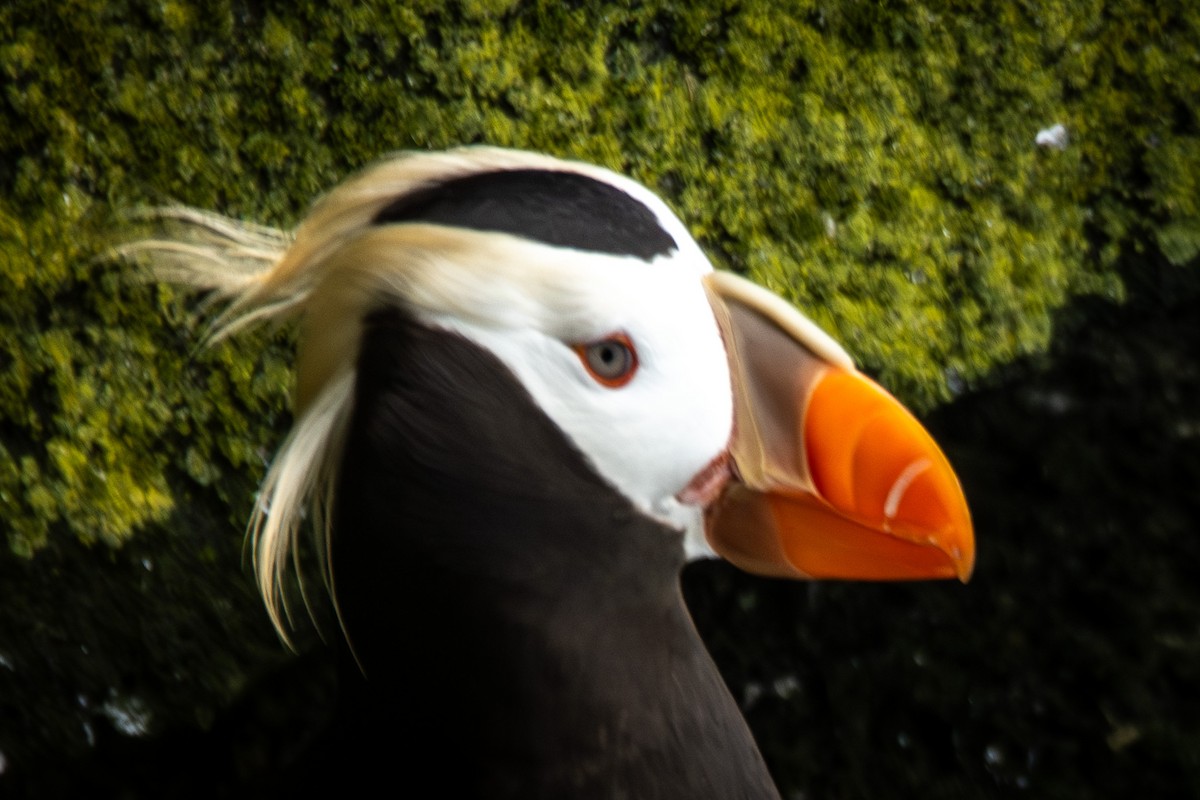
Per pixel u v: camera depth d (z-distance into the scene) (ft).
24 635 23.62
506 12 23.40
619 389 12.72
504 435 12.52
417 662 12.94
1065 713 24.82
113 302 23.06
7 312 23.11
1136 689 24.72
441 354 12.42
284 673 24.11
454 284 12.30
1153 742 24.38
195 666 23.90
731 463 13.65
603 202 12.92
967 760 24.76
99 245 22.82
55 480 23.30
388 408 12.48
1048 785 24.49
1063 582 25.36
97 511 23.34
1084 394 25.66
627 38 23.86
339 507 12.78
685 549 13.80
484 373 12.46
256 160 23.13
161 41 22.88
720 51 24.20
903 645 25.32
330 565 13.09
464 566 12.63
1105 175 25.91
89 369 23.22
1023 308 25.53
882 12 24.82
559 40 23.61
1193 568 25.11
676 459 13.15
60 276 23.03
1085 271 25.89
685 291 13.01
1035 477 25.53
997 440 25.55
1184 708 24.52
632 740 13.23
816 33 24.57
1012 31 25.26
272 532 12.47
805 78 24.56
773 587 25.45
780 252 24.52
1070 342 25.77
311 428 12.58
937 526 13.53
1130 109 25.85
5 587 23.47
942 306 25.23
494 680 12.86
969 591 25.43
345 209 13.04
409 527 12.58
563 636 12.86
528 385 12.53
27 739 23.93
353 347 12.56
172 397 23.27
